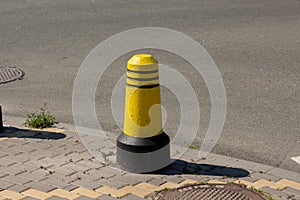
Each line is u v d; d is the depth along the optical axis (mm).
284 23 16891
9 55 14641
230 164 8250
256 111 10500
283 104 10812
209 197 7176
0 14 19312
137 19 17844
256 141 9195
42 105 11102
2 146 8844
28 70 13383
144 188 7453
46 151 8656
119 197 7184
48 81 12570
